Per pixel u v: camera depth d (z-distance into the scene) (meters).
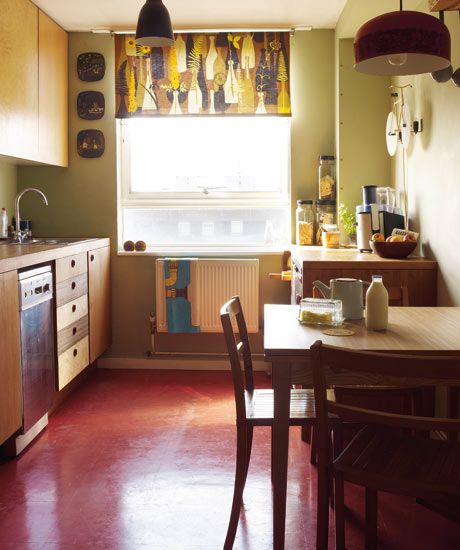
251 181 4.96
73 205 4.86
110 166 4.82
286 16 4.45
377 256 3.64
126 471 2.96
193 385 4.41
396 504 2.65
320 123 4.77
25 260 3.14
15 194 4.83
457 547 2.31
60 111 4.62
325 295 2.63
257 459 3.08
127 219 5.03
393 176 4.46
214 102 4.71
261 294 4.83
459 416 2.74
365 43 2.15
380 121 4.55
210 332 4.77
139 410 3.86
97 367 4.90
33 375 3.28
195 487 2.78
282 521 2.11
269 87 4.70
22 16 3.90
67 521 2.49
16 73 3.81
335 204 4.66
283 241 4.99
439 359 1.67
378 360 1.72
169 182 4.99
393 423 1.79
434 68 2.34
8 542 2.33
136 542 2.33
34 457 3.14
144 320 4.89
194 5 4.18
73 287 3.94
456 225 3.02
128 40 4.71
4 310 2.90
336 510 2.13
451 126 3.09
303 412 2.39
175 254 4.82
